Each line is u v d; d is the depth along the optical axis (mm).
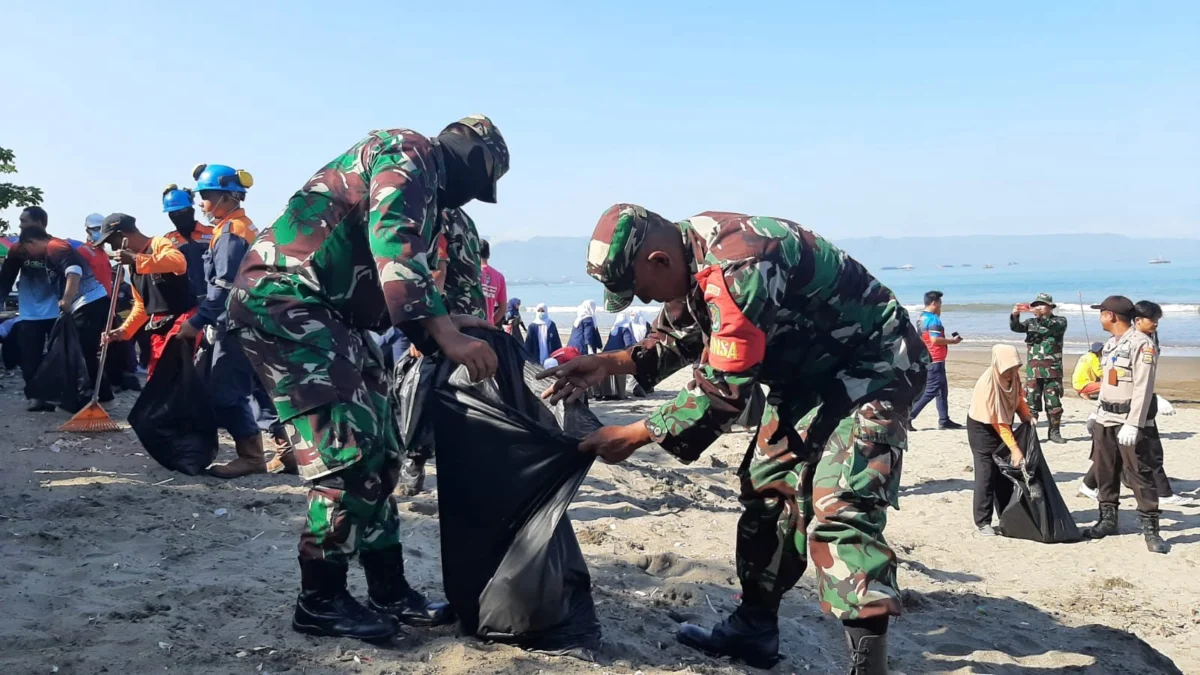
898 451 3244
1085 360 11453
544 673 3219
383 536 3629
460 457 3449
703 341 3486
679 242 3180
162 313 6820
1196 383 19766
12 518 5082
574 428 3662
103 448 7168
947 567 6680
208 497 5762
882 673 3215
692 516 6516
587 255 3178
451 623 3621
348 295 3295
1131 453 7363
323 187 3230
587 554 5199
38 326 9047
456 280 4730
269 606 3734
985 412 7637
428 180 3186
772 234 3109
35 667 3021
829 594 3191
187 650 3219
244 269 3268
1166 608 5891
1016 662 4355
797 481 3508
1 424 7973
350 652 3264
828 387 3324
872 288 3307
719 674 3484
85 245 9336
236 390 6383
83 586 3912
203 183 6188
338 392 3188
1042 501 7484
